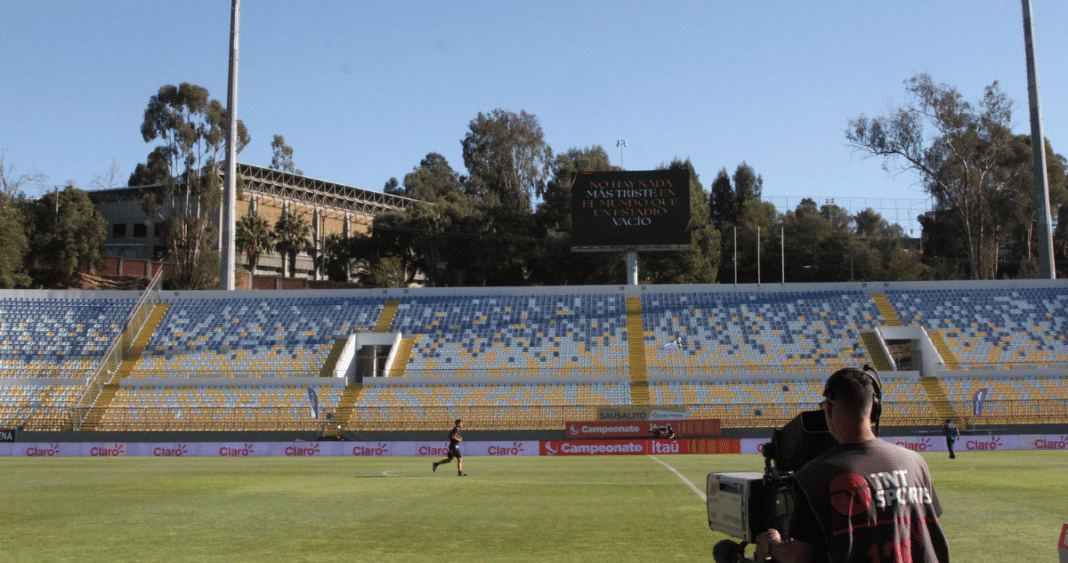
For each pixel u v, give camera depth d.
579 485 23.56
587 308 58.28
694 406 45.69
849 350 52.19
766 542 4.94
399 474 28.66
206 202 82.81
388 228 95.31
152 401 50.53
